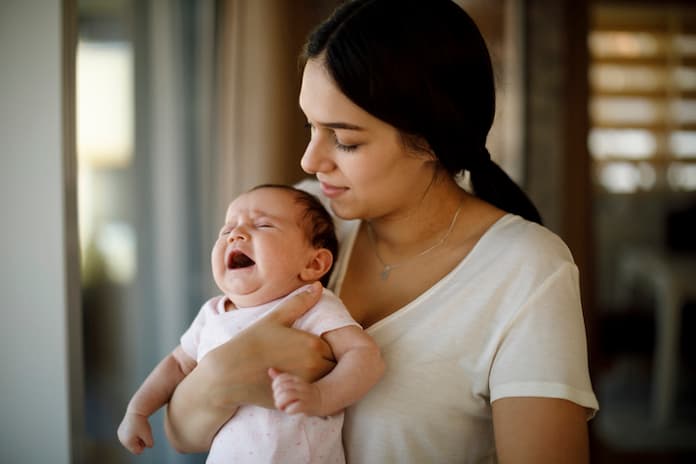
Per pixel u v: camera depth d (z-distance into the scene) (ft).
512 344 2.86
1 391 3.84
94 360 7.73
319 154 2.98
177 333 7.93
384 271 3.35
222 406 3.01
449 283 3.08
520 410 2.75
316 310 3.18
